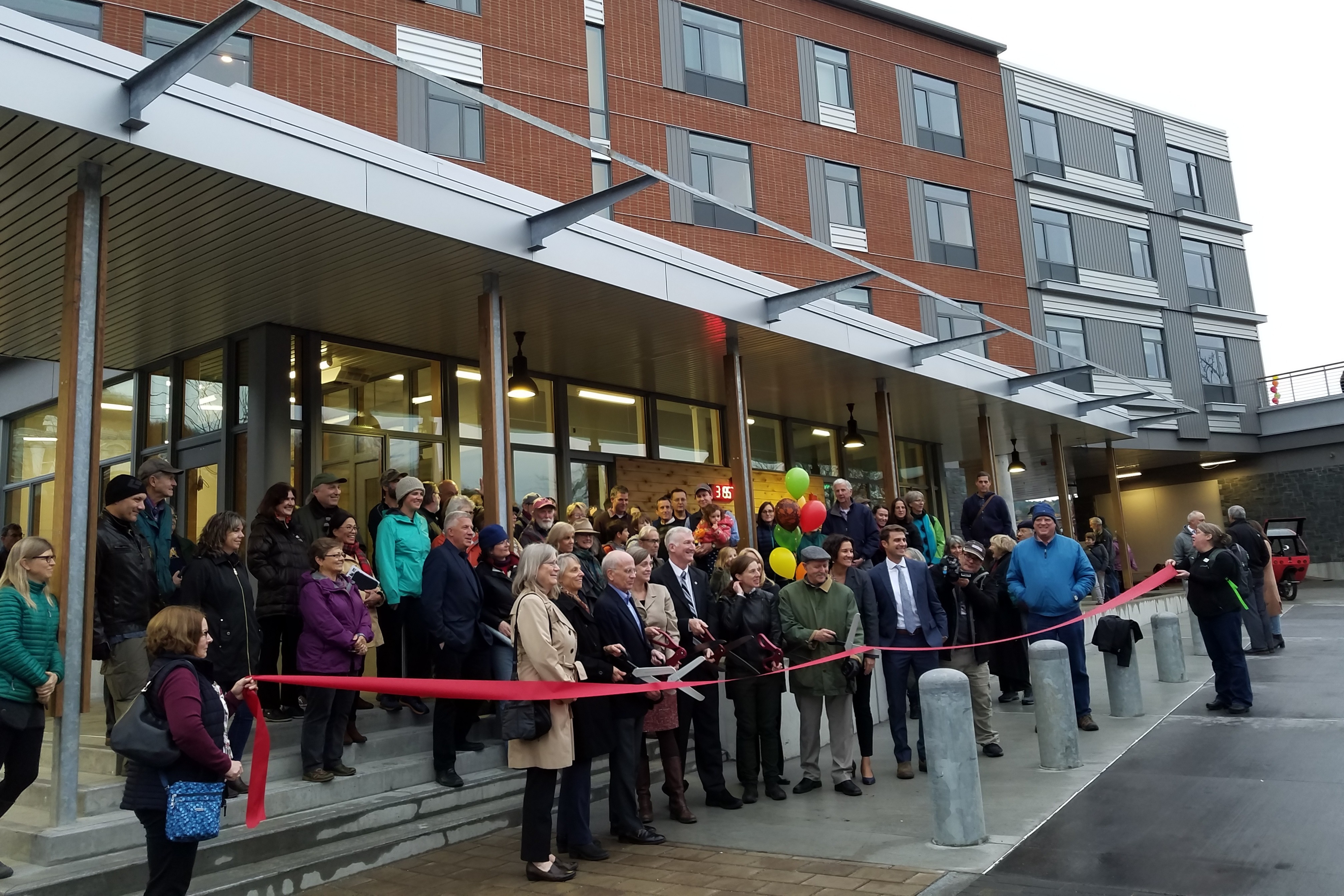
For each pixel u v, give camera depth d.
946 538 20.25
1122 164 28.30
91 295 6.04
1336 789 6.21
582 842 5.85
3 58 5.47
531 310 10.05
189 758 4.07
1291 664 11.57
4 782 5.09
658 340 11.46
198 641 4.22
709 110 20.12
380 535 7.61
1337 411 26.94
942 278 23.38
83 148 6.00
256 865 5.50
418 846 6.20
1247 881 4.75
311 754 6.27
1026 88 26.52
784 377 13.66
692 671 7.08
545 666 5.43
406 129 15.34
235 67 13.91
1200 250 29.62
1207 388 28.39
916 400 15.73
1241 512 13.03
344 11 15.05
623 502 9.65
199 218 7.27
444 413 11.61
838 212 21.92
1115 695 9.25
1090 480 32.12
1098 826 5.82
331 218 7.34
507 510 8.62
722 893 5.09
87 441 5.84
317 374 10.43
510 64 16.78
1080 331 26.06
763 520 10.80
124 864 5.13
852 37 22.95
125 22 13.24
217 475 10.52
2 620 4.98
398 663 7.82
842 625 7.38
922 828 6.15
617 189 7.99
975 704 8.12
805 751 7.50
